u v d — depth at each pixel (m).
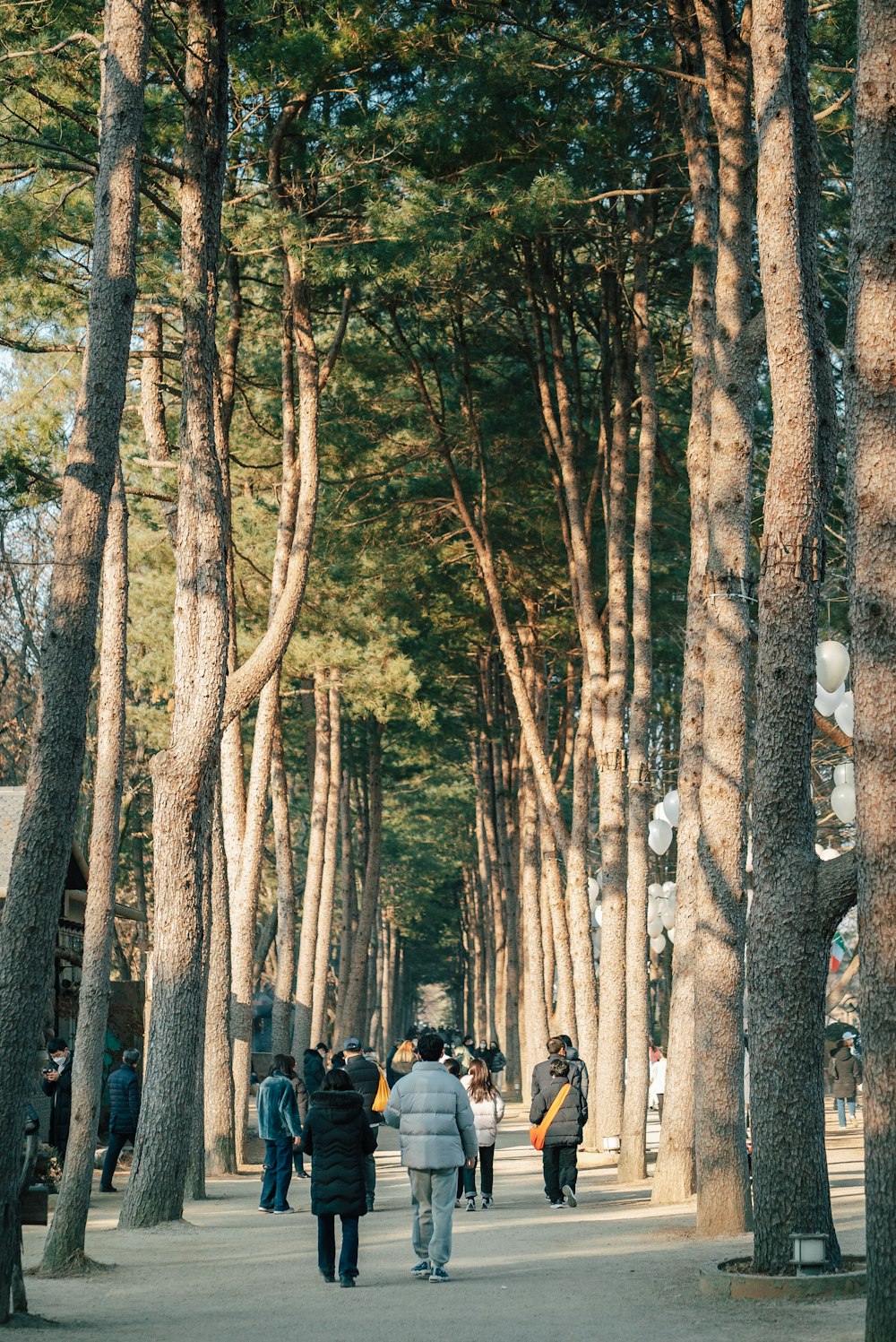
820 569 9.27
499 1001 44.66
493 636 33.50
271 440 25.66
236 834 23.55
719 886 12.16
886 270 6.95
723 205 12.82
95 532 9.01
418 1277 10.23
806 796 9.16
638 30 17.56
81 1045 11.70
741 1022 12.16
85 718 8.77
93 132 15.28
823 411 9.88
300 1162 20.38
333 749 37.19
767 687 9.20
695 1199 14.81
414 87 17.19
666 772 31.39
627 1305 8.52
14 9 13.87
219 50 14.92
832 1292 8.55
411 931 71.00
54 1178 17.16
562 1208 14.82
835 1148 21.09
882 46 6.99
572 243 21.22
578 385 23.52
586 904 23.83
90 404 9.23
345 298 20.23
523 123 16.80
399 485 25.16
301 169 17.66
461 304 22.22
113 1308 9.20
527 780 33.59
